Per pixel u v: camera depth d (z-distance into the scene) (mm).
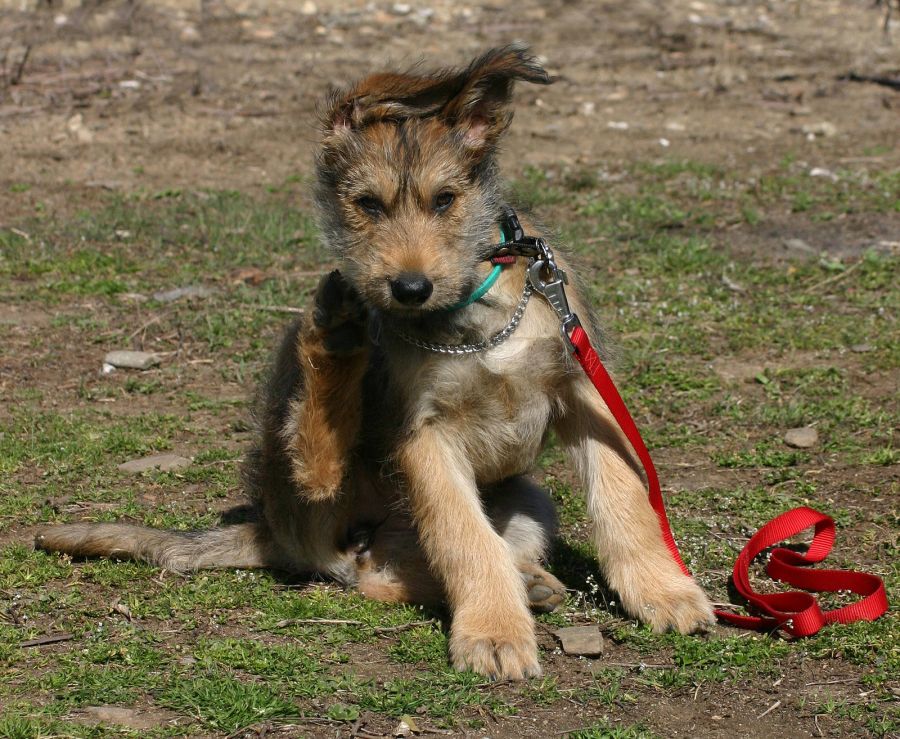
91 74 20500
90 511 7402
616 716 5121
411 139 6137
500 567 5844
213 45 22828
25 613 6051
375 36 23828
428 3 26641
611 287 11305
